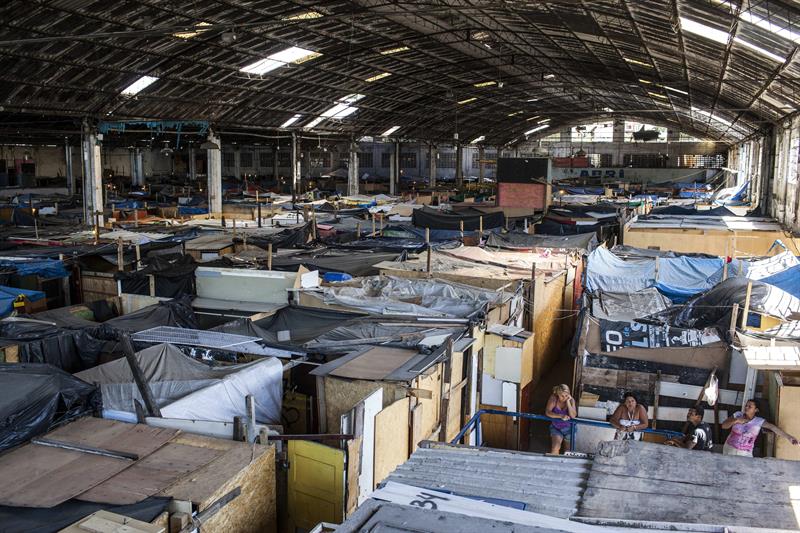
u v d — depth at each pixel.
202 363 10.10
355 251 21.08
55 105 28.00
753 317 12.48
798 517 4.59
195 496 6.32
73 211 39.12
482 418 11.86
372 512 4.64
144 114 32.50
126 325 12.39
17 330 11.71
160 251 21.69
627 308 13.66
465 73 41.50
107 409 8.56
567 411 10.26
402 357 10.08
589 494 5.03
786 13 14.57
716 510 4.71
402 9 26.17
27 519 5.88
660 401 10.79
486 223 28.03
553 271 17.48
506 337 11.65
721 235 24.08
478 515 4.69
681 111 49.03
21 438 7.51
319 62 33.00
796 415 9.11
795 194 27.66
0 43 16.12
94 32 23.11
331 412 9.21
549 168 35.56
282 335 12.05
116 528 5.60
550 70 40.94
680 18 18.62
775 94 25.23
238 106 36.59
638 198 47.78
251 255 19.86
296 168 45.09
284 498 8.17
